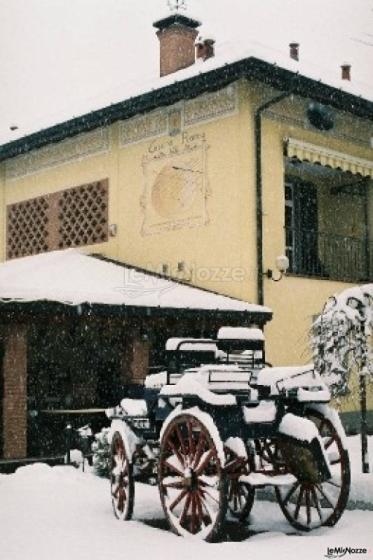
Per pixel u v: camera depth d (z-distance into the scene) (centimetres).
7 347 1204
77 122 1756
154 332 1407
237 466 669
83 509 824
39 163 1947
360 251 1753
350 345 970
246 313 1389
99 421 1373
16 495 915
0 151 1984
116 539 667
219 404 672
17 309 1176
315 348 1003
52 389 1412
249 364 834
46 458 1205
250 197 1477
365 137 1731
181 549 621
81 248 1803
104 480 1028
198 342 827
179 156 1606
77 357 1429
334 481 797
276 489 749
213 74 1478
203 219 1546
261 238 1473
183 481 689
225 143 1520
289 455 721
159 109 1653
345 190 1803
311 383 728
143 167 1681
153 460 767
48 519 765
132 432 784
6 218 2036
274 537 675
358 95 1608
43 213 1925
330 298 1008
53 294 1212
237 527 739
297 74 1489
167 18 1742
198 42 1695
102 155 1780
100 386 1420
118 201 1730
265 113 1518
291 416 699
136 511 805
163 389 733
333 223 1819
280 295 1497
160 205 1636
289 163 1725
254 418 696
